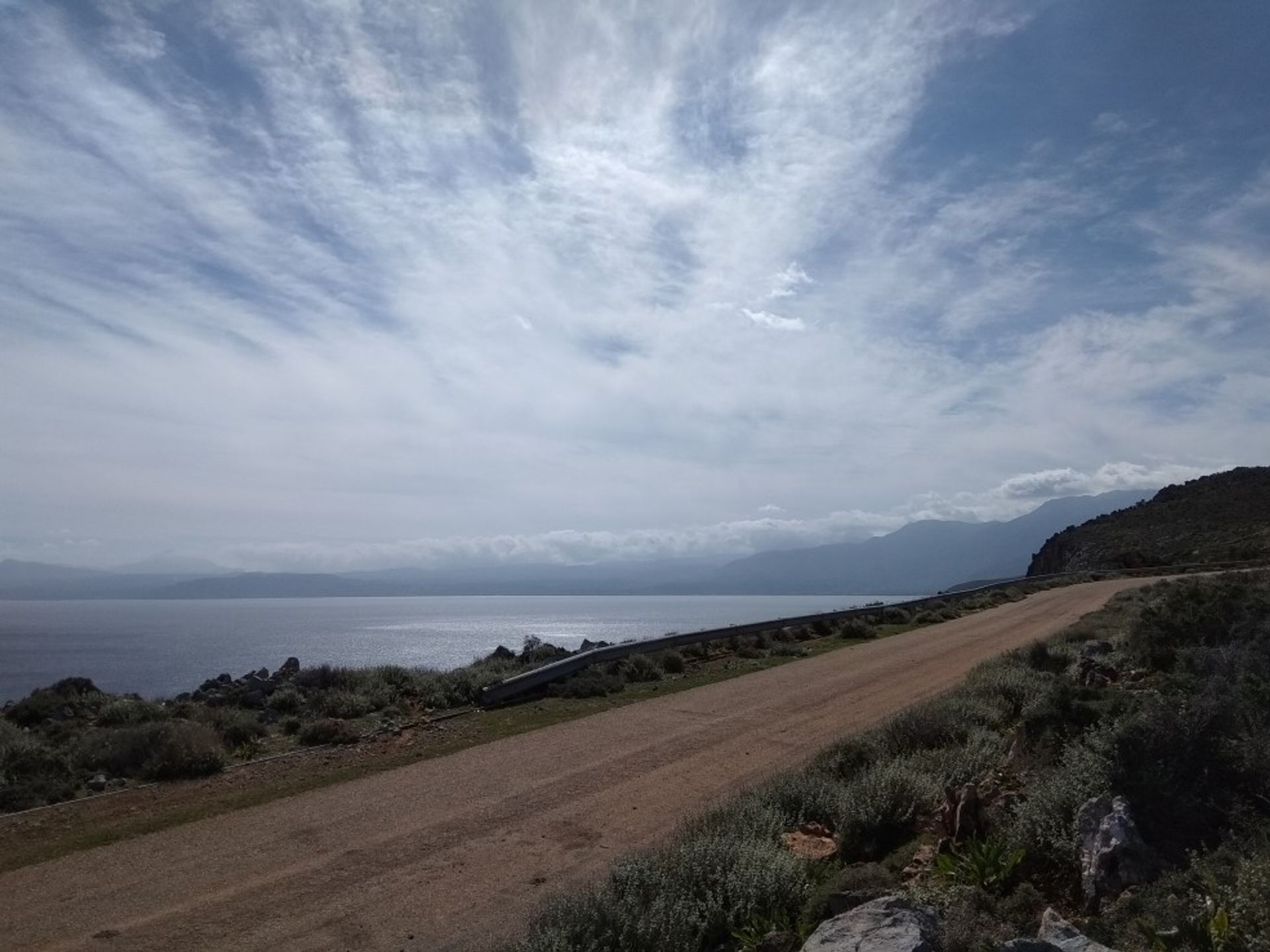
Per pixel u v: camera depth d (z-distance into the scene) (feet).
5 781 38.22
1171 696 30.27
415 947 23.21
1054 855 24.48
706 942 23.52
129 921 24.63
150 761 41.57
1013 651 65.46
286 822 33.53
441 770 41.39
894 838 29.04
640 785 38.50
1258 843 22.03
